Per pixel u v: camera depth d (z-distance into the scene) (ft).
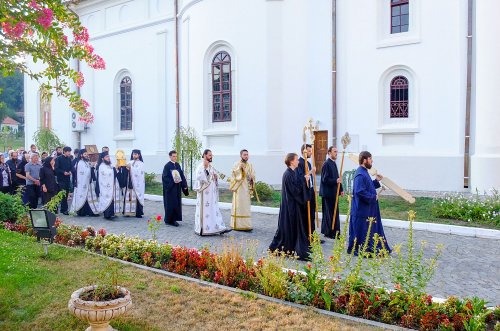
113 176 42.45
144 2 76.13
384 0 52.85
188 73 66.80
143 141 77.05
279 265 20.40
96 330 14.92
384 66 52.65
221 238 32.94
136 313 17.76
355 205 27.22
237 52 58.59
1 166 47.29
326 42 55.67
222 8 59.77
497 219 34.81
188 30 66.18
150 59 75.41
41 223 25.18
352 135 54.60
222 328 16.40
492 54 46.21
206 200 33.81
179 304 18.63
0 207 35.86
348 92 54.80
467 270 24.20
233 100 60.23
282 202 27.09
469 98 48.44
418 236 32.48
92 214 43.93
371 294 17.63
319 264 20.85
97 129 83.92
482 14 46.96
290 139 57.11
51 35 16.49
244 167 35.45
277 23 56.44
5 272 22.12
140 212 43.19
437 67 50.11
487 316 16.58
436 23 49.98
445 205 38.52
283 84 56.75
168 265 23.53
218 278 21.13
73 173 44.09
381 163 52.80
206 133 61.98
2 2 15.16
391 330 15.93
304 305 18.25
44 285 20.85
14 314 17.80
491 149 46.47
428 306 16.78
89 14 84.23
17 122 185.88
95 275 22.13
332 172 32.27
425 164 50.67
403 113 52.60
